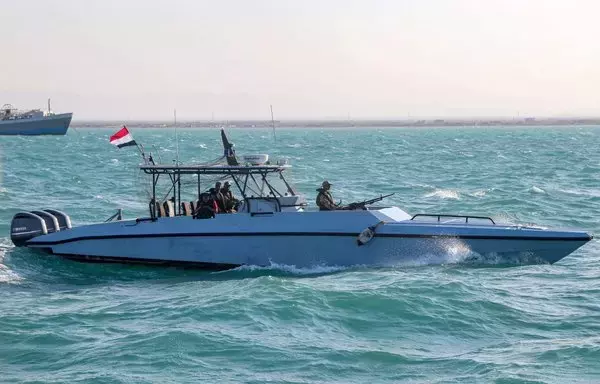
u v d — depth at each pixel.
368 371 17.20
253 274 26.69
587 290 23.92
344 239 26.48
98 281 26.70
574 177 75.00
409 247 26.61
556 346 18.53
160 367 17.30
